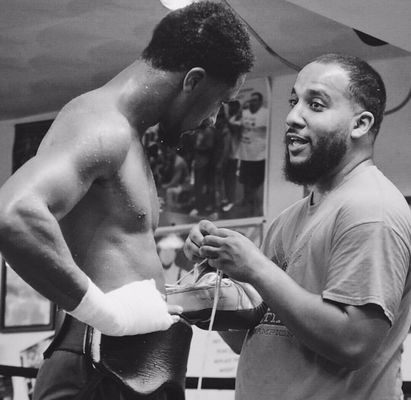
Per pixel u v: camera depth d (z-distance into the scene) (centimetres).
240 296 273
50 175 207
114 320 212
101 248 224
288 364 268
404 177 546
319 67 282
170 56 232
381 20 470
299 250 275
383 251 259
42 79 614
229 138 593
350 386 262
